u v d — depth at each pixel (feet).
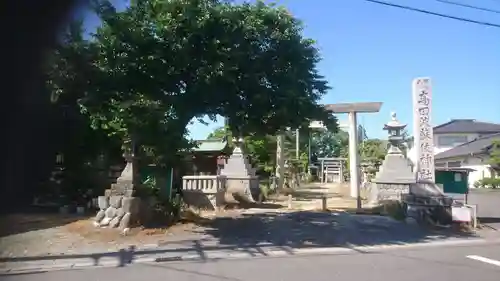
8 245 33.53
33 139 46.96
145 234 38.34
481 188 125.08
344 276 24.68
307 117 44.06
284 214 56.08
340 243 36.22
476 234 41.37
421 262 28.73
